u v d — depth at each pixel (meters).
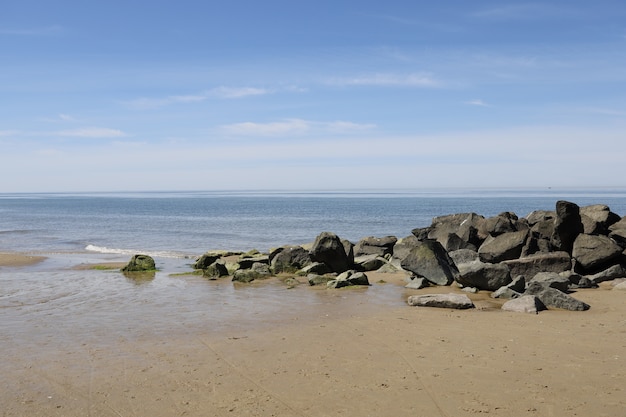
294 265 24.53
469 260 22.45
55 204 185.75
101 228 64.81
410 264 20.31
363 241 30.05
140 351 11.16
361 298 17.52
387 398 8.32
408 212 102.31
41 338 12.34
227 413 7.83
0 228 65.50
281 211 114.31
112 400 8.37
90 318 14.67
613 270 19.33
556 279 17.09
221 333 12.75
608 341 11.30
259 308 16.02
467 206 125.06
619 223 23.53
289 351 11.06
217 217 92.25
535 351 10.67
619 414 7.54
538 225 23.47
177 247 42.28
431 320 13.74
